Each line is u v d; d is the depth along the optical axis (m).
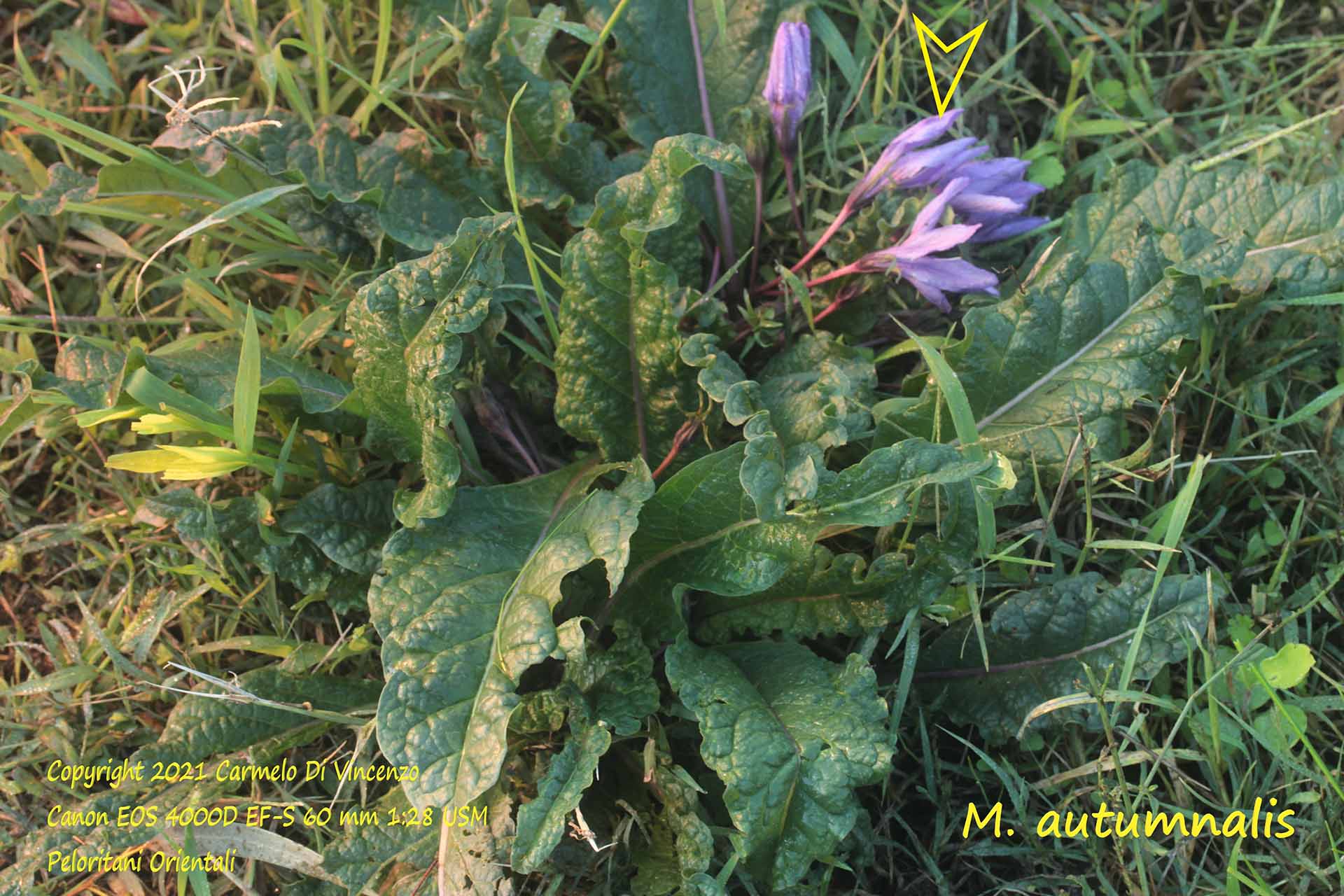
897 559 1.81
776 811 1.61
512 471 2.17
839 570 1.83
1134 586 1.94
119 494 2.21
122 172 1.98
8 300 2.32
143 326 2.31
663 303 1.81
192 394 1.87
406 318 1.69
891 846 1.93
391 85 2.25
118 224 2.37
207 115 2.01
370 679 1.99
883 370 2.28
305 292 2.29
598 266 1.80
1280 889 1.91
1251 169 2.17
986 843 1.94
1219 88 2.65
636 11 2.26
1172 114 2.62
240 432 1.79
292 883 1.86
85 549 2.25
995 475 1.58
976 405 1.99
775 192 2.41
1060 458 1.96
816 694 1.73
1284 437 2.29
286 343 2.07
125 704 2.07
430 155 2.11
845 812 1.61
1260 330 2.35
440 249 1.66
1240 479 2.22
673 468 2.00
